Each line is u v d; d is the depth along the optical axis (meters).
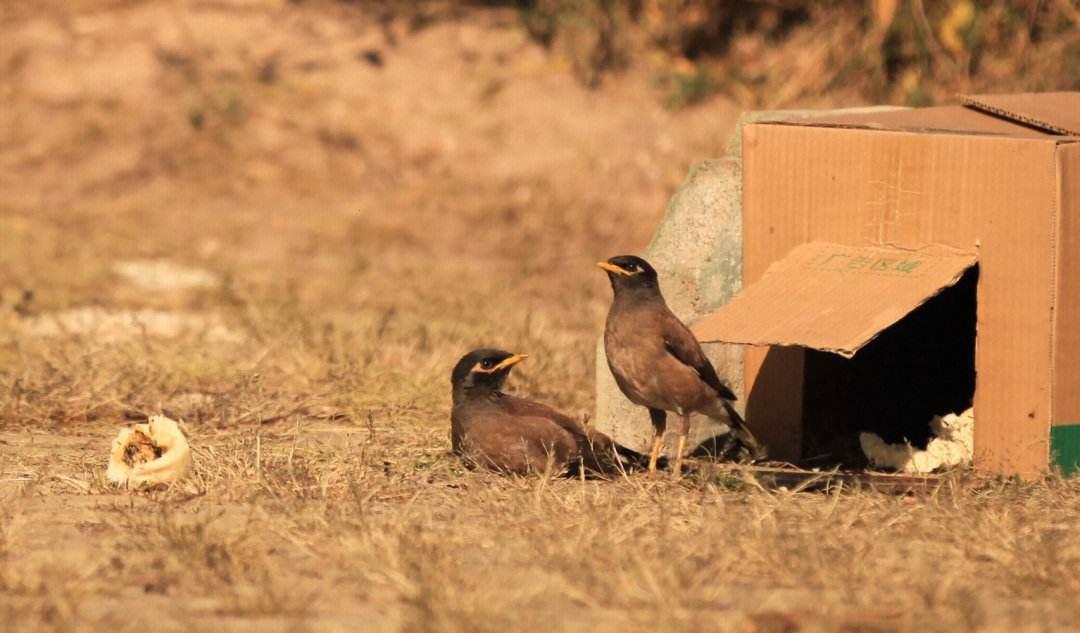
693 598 8.07
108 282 20.36
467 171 24.75
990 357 11.04
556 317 18.30
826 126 11.76
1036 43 24.12
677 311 12.55
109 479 10.76
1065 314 10.82
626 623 7.63
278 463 11.16
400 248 22.81
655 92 25.73
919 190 11.29
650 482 10.62
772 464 11.84
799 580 8.47
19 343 15.97
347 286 20.42
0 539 9.02
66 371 14.42
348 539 8.84
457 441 11.26
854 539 9.05
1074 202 10.81
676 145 24.81
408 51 26.70
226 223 23.45
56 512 10.01
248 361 15.21
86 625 7.56
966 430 11.80
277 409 13.70
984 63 24.08
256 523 9.35
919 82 24.33
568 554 8.73
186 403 13.84
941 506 9.86
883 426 12.89
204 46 26.75
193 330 17.36
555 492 10.15
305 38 26.97
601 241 23.27
